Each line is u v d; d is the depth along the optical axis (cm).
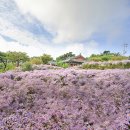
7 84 1549
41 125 1024
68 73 1755
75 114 1115
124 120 1015
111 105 1198
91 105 1241
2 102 1263
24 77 1691
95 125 1032
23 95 1359
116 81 1524
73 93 1372
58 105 1222
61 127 1016
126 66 3159
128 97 1280
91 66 3556
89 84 1522
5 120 1062
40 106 1226
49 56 6531
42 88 1455
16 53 6950
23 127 1016
